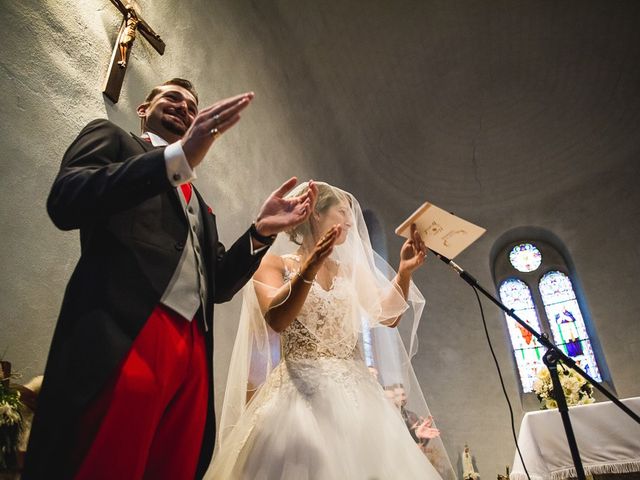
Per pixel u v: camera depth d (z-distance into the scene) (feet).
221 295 5.84
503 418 26.27
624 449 12.64
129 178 4.23
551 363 8.86
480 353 28.19
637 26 26.17
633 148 29.25
